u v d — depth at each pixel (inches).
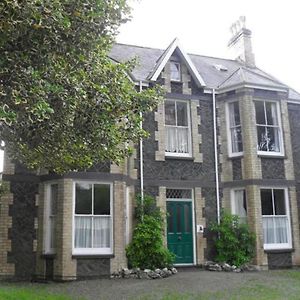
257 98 746.2
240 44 955.3
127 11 373.7
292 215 732.0
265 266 688.4
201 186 719.1
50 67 328.5
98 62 415.2
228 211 721.0
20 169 630.5
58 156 426.0
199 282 542.9
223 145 746.2
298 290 491.5
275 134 754.8
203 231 705.0
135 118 445.1
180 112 741.3
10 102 307.3
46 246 617.9
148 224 637.9
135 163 685.3
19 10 280.7
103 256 602.5
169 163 708.0
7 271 603.5
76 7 328.2
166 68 737.0
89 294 472.1
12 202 619.5
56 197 620.7
